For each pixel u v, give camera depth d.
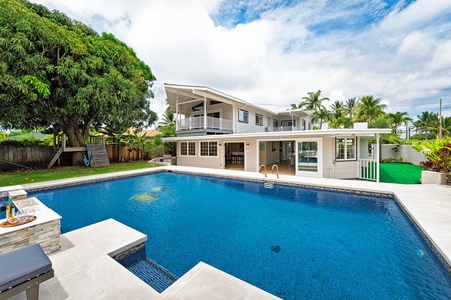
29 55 9.07
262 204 7.05
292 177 10.12
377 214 5.96
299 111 19.28
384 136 19.23
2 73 8.14
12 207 3.54
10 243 3.08
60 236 3.94
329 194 7.94
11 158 12.83
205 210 6.48
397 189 7.27
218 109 17.73
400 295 2.89
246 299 2.41
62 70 10.10
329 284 3.13
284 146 20.34
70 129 14.04
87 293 2.48
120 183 10.16
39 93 10.06
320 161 10.27
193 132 15.41
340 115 30.55
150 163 16.84
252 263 3.68
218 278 2.79
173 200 7.55
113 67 12.56
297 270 3.47
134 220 5.69
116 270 2.93
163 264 3.67
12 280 2.01
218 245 4.32
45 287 2.57
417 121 40.31
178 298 2.42
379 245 4.25
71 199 7.64
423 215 4.80
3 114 10.13
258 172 11.95
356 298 2.85
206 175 11.62
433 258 3.71
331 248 4.17
